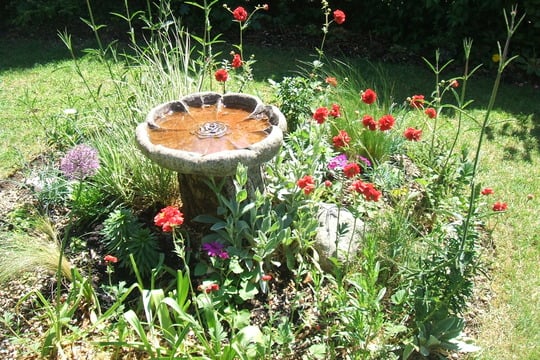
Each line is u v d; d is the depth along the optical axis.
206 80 4.98
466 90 5.27
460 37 5.73
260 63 5.75
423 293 2.64
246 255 2.87
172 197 3.48
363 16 6.25
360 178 3.74
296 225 2.98
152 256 3.02
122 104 3.84
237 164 2.69
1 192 3.71
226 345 2.47
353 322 2.45
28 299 2.90
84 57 5.75
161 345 2.63
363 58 5.90
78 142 3.87
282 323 2.60
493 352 2.74
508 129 4.63
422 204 3.50
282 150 3.48
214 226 2.85
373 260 2.52
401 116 4.43
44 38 6.31
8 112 4.74
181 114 3.28
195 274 2.89
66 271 2.97
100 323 2.73
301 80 4.17
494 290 3.11
